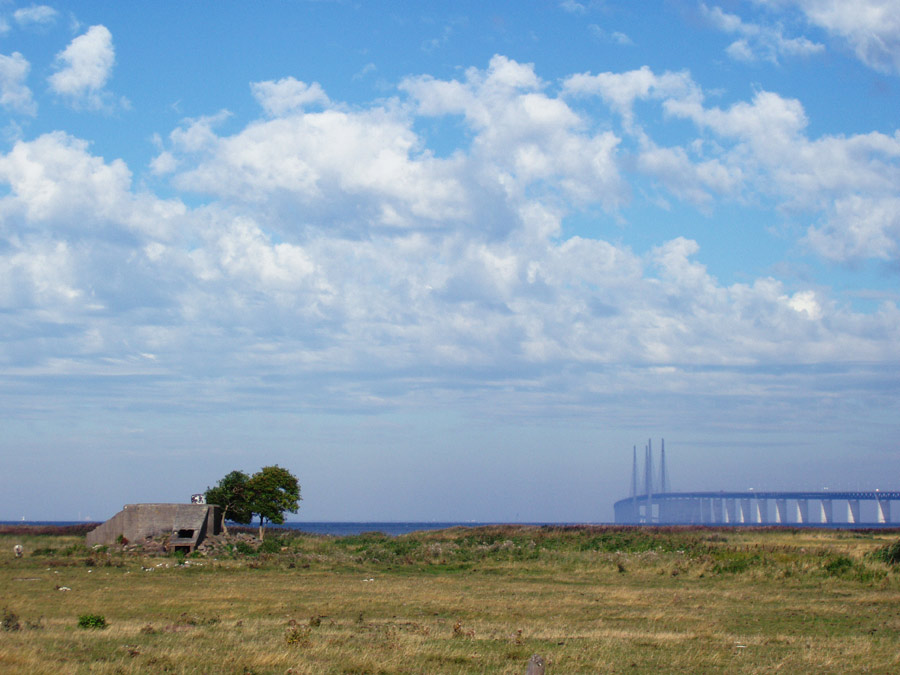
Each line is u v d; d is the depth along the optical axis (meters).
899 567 54.75
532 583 55.91
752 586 53.22
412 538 101.75
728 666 24.56
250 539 85.25
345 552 82.25
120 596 43.53
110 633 28.77
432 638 29.22
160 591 46.56
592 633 31.41
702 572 59.78
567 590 50.72
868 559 58.41
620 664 24.70
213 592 46.50
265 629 31.31
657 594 48.09
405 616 37.31
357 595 46.38
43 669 20.89
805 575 55.81
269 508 93.31
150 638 27.89
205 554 73.75
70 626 30.86
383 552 76.75
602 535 91.94
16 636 27.22
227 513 94.75
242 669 22.34
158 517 78.06
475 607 41.00
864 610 40.53
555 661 24.78
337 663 23.52
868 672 23.88
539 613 38.88
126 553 71.81
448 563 72.19
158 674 21.38
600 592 49.31
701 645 28.64
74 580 52.06
